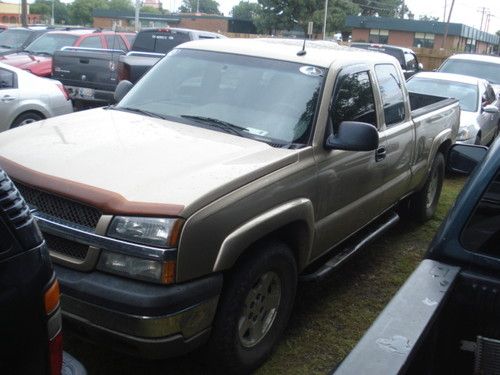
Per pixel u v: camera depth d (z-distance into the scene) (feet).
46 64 44.42
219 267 10.61
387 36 204.33
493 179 8.51
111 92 33.94
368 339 6.75
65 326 10.68
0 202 6.29
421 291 7.76
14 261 6.32
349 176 14.93
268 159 12.26
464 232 8.48
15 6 264.52
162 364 12.52
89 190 10.48
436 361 8.27
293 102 14.11
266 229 11.64
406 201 22.75
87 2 263.49
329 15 181.27
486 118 36.88
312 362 13.14
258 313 12.26
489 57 54.34
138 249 9.94
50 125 14.02
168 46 44.68
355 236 17.29
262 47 16.08
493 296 8.07
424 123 20.63
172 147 12.37
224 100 14.64
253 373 12.46
